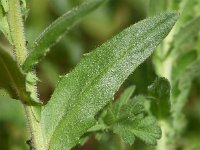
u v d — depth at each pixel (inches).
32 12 12.5
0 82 6.5
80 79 7.1
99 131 8.1
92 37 12.7
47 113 7.1
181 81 9.5
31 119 6.9
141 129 7.7
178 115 9.8
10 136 10.9
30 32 12.1
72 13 6.0
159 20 7.2
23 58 6.7
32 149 7.0
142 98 8.0
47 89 12.2
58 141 7.1
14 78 6.5
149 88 8.5
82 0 12.2
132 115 7.7
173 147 10.5
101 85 7.1
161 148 9.4
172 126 9.4
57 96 7.1
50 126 7.1
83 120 7.1
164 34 7.2
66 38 12.0
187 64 9.5
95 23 12.7
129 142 7.6
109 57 7.2
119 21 12.9
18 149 10.9
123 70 7.2
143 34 7.2
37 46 6.3
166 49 9.4
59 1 12.4
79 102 7.1
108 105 7.9
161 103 8.7
